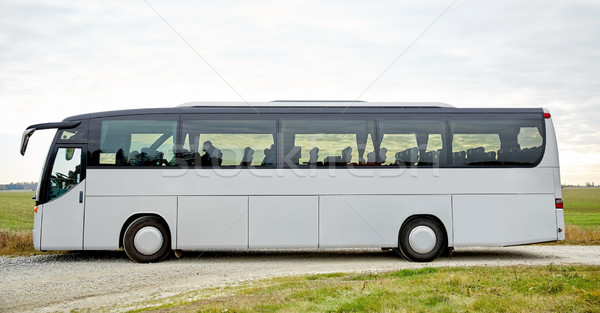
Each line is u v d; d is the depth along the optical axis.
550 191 14.02
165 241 13.91
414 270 10.95
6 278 11.62
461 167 13.95
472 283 8.70
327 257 15.34
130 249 13.80
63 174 13.98
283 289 9.09
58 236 13.79
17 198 77.94
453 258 14.89
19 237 17.50
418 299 7.66
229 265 13.57
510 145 14.10
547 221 13.92
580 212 48.62
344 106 14.16
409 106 14.22
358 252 16.66
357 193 13.84
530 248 18.20
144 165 13.91
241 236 13.73
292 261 14.42
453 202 13.86
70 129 14.13
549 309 6.93
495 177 13.94
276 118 14.05
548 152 14.14
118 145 14.02
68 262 14.12
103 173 13.90
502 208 13.89
